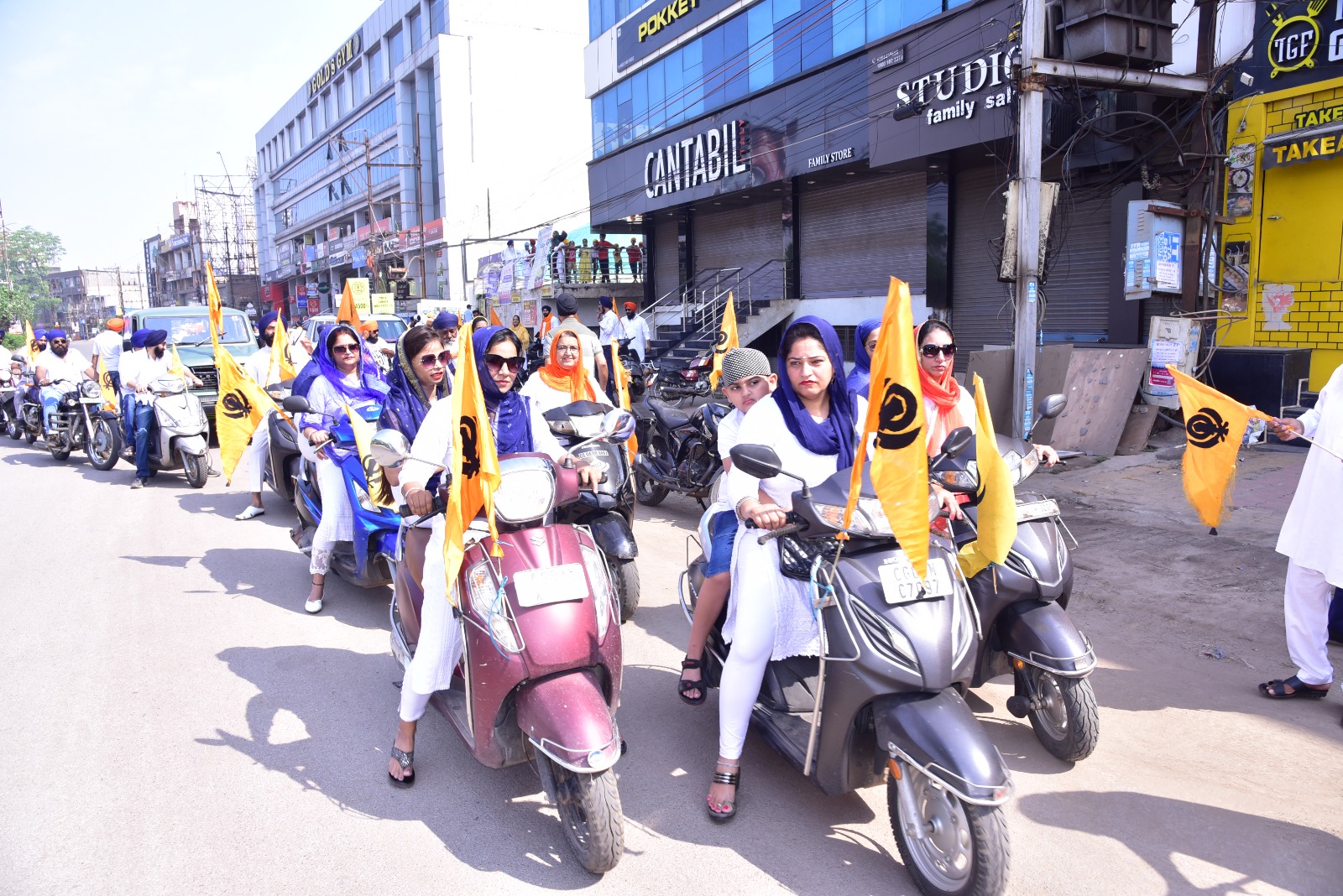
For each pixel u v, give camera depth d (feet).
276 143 226.79
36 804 11.39
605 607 10.65
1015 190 28.89
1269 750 12.21
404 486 10.85
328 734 13.33
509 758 10.66
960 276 49.19
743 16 58.95
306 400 16.66
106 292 379.76
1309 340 31.27
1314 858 9.82
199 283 269.85
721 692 10.78
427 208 145.28
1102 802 11.00
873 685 9.24
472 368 9.52
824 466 10.75
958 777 8.46
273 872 9.96
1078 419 31.22
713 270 71.87
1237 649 15.53
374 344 31.42
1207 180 32.50
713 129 62.23
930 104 43.34
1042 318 32.63
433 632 11.06
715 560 12.14
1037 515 12.00
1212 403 13.78
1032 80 28.19
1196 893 9.29
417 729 13.55
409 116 148.05
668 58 68.08
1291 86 30.94
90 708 14.19
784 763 12.40
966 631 9.77
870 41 48.39
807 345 10.38
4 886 9.70
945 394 12.61
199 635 17.40
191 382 31.81
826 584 9.73
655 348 66.64
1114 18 28.53
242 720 13.76
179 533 25.30
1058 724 11.95
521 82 138.10
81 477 34.73
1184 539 21.44
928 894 9.18
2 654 16.43
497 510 10.27
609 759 9.25
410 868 10.03
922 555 8.87
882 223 54.70
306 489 21.06
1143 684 14.35
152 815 11.13
